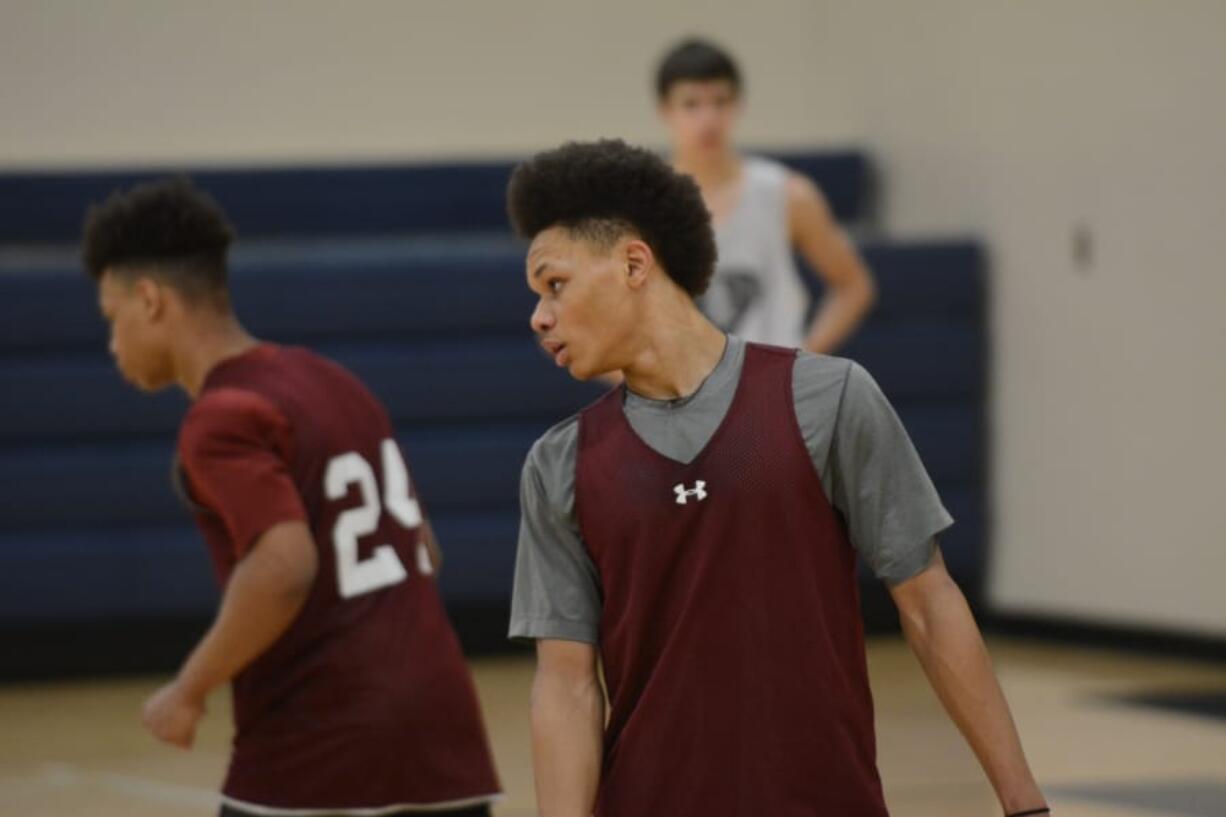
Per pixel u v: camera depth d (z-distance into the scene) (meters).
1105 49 18.14
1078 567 18.64
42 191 18.94
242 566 6.87
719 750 5.50
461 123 20.83
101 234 7.38
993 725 5.56
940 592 5.62
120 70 19.81
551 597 5.77
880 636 19.23
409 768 7.16
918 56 20.36
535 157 5.73
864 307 14.15
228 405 7.02
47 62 19.61
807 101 21.59
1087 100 18.34
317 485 7.22
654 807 5.55
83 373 17.69
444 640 7.48
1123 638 18.30
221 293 7.48
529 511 5.80
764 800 5.47
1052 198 18.77
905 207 20.70
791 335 13.33
